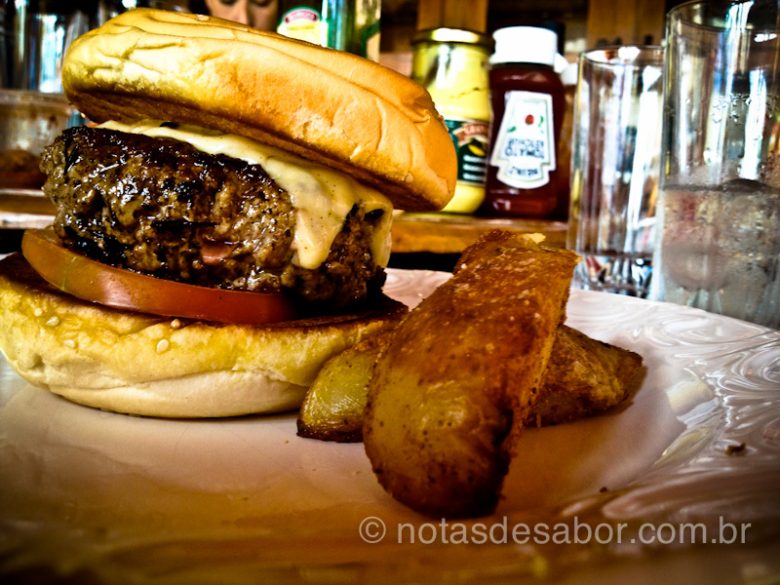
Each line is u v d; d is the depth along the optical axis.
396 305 0.23
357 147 0.19
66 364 0.20
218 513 0.15
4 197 0.44
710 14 0.28
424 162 0.20
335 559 0.11
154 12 0.20
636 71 0.37
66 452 0.18
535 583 0.10
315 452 0.19
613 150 0.38
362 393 0.19
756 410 0.18
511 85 0.49
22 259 0.24
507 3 0.61
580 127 0.39
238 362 0.20
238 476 0.17
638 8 0.58
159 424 0.20
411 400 0.14
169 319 0.19
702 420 0.19
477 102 0.48
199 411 0.20
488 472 0.13
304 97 0.18
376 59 0.41
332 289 0.20
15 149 0.46
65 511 0.14
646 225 0.38
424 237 0.44
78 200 0.19
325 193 0.19
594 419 0.21
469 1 0.58
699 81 0.28
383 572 0.11
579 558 0.11
